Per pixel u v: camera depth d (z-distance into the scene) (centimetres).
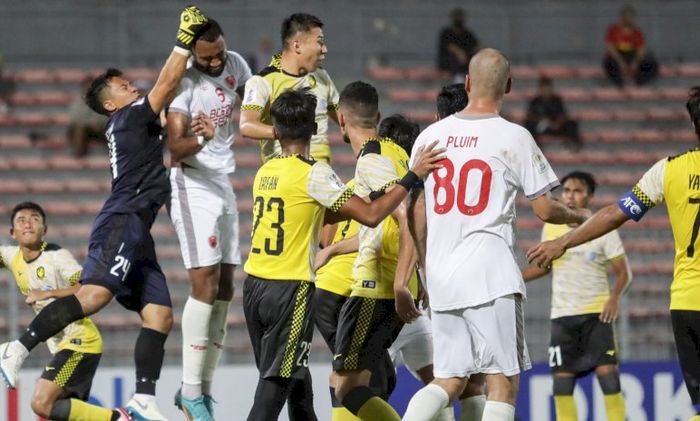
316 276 2675
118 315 5097
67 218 5812
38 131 6538
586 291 3531
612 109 6938
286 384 2342
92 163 6172
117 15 7094
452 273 2195
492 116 2223
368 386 2564
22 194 6006
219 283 2742
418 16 7231
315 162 2314
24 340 2372
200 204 2672
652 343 4681
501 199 2194
